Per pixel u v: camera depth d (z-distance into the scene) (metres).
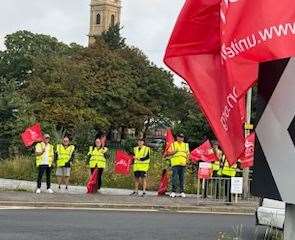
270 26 3.43
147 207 25.41
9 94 60.00
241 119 3.80
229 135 3.89
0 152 49.94
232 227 19.98
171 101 111.88
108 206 25.06
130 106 100.12
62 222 19.50
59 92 85.25
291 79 3.60
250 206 26.78
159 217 22.30
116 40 124.69
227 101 3.80
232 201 27.73
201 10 4.12
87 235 16.88
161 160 37.91
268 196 3.70
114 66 99.69
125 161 35.22
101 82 96.19
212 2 4.08
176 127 50.19
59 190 30.97
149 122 110.12
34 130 33.06
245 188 29.59
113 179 37.03
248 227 20.09
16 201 24.38
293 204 3.68
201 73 4.14
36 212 22.20
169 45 4.23
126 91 97.75
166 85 110.94
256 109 3.76
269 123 3.69
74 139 55.56
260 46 3.47
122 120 99.00
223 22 3.65
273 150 3.67
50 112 83.69
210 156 29.88
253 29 3.49
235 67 3.64
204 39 4.16
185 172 34.19
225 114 3.87
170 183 33.50
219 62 4.08
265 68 3.68
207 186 29.25
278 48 3.41
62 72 88.69
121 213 23.23
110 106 96.19
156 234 17.62
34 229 17.69
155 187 36.03
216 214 24.75
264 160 3.72
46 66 91.50
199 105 4.12
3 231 17.11
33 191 29.23
